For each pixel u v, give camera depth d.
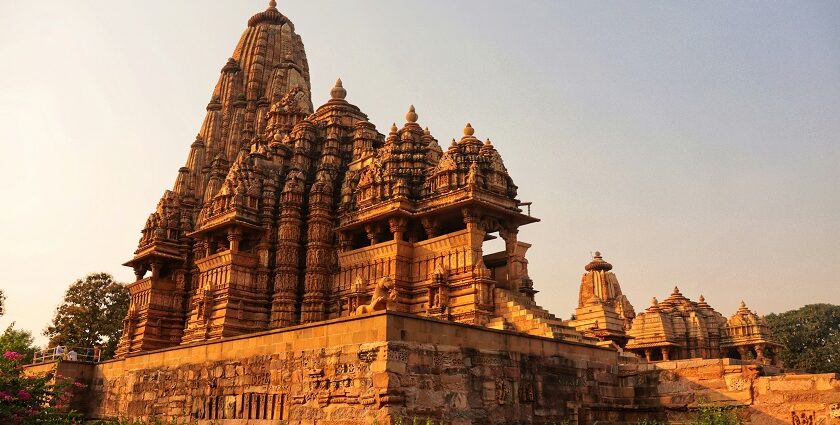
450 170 35.84
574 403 26.67
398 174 38.62
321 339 23.19
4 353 23.05
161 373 31.48
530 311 30.89
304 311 40.59
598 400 27.86
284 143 48.78
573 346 27.62
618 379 29.16
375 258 37.31
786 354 78.19
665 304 56.50
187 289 50.19
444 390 22.00
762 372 25.33
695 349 52.31
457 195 34.88
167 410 30.20
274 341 25.22
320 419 22.22
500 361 24.25
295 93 55.03
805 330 79.94
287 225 42.94
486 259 36.75
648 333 52.16
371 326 21.50
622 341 39.25
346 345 22.16
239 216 41.72
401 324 21.38
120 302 64.75
